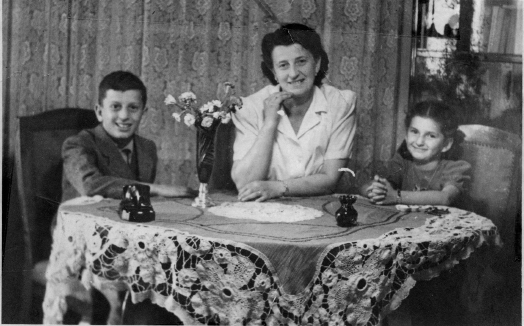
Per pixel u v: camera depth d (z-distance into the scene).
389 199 3.35
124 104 3.40
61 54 3.38
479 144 3.42
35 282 3.24
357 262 2.44
